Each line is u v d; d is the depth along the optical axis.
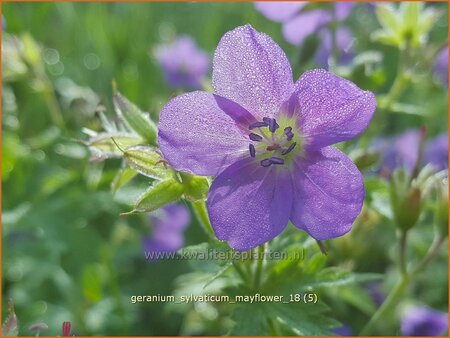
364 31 0.19
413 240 0.13
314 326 0.07
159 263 0.13
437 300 0.13
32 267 0.13
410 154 0.14
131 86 0.17
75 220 0.12
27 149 0.13
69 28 0.19
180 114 0.06
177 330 0.13
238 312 0.08
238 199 0.07
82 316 0.12
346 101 0.06
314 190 0.07
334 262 0.10
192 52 0.18
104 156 0.08
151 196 0.07
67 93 0.14
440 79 0.14
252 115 0.07
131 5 0.21
